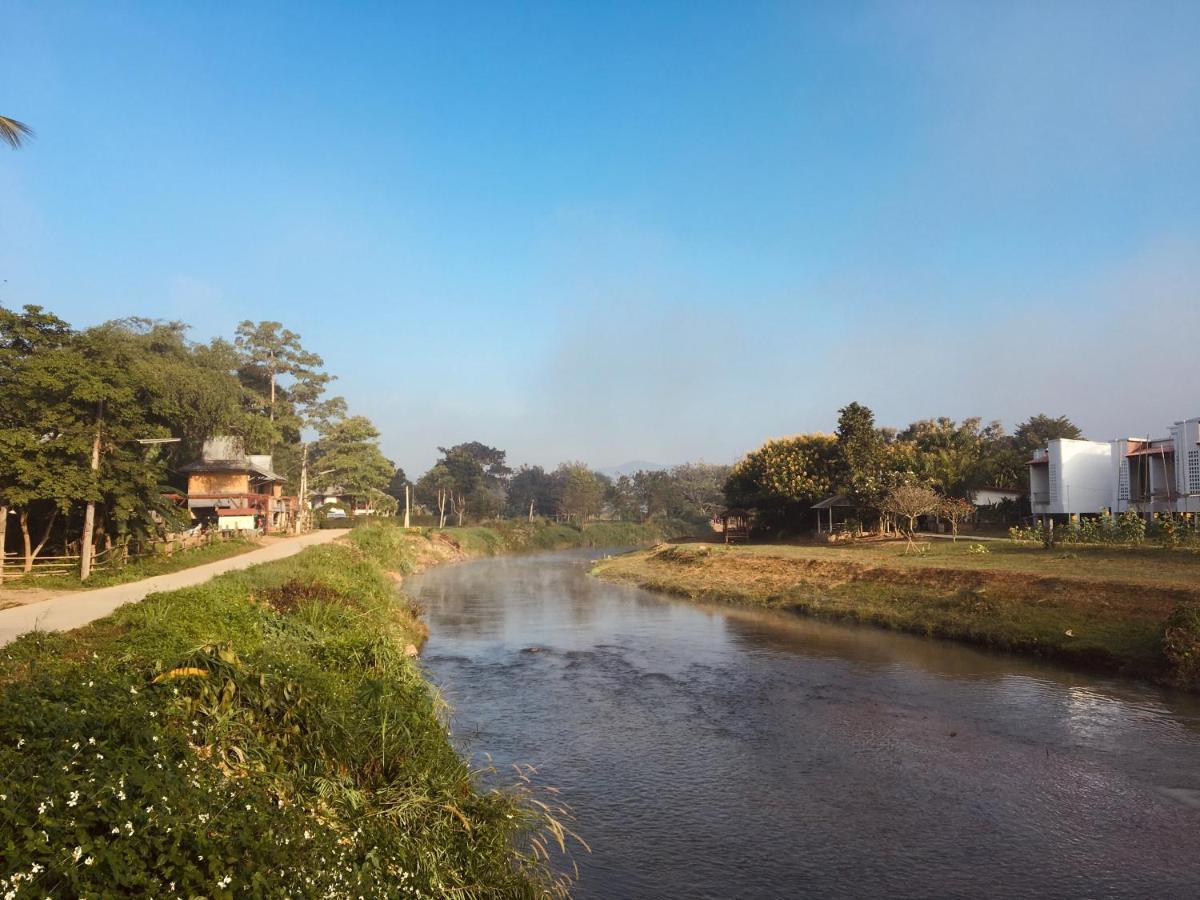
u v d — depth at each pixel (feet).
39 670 27.30
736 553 146.72
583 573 173.17
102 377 80.48
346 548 136.15
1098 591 73.00
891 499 142.92
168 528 109.40
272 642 40.86
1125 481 132.77
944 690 56.59
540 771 41.52
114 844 15.83
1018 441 240.94
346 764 29.04
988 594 82.12
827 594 101.86
